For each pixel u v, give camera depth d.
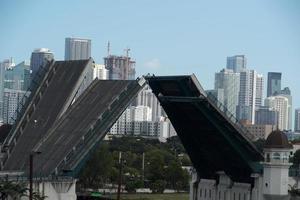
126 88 103.25
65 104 108.44
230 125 95.88
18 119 115.69
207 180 119.19
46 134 108.19
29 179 92.50
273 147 103.81
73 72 110.31
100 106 103.81
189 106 96.06
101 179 183.38
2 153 113.25
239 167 106.44
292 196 105.56
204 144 106.44
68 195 101.12
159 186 182.00
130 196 163.88
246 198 107.88
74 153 101.75
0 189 91.06
